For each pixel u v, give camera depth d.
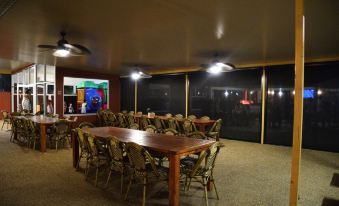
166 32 3.98
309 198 3.21
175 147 2.99
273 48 5.00
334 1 2.55
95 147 3.56
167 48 5.21
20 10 2.99
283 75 6.92
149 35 4.18
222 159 5.14
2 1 2.70
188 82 8.85
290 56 5.89
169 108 9.43
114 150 3.23
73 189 3.37
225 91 8.08
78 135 4.09
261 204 2.98
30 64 9.36
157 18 3.29
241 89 7.74
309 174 4.23
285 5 2.74
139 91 10.51
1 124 10.28
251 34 3.97
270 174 4.14
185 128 6.25
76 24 3.59
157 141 3.45
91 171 4.16
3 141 6.70
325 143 6.26
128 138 3.70
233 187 3.54
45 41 4.62
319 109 6.36
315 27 3.48
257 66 7.21
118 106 11.16
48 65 8.70
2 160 4.80
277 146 6.73
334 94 6.16
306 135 6.54
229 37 4.20
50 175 3.94
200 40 4.46
